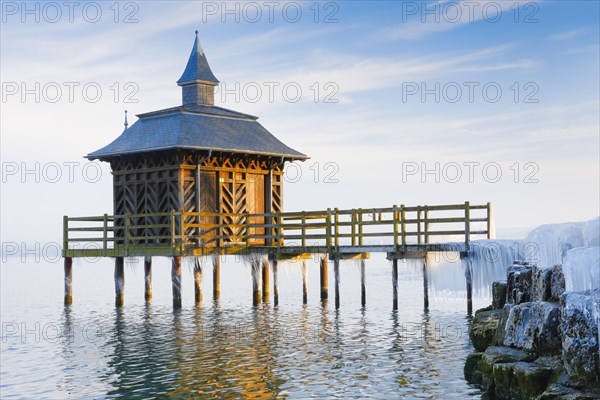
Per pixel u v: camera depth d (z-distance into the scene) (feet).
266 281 141.28
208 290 169.48
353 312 116.26
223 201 129.29
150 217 127.85
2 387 73.15
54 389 71.82
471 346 84.64
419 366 75.20
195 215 120.26
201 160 125.49
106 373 77.46
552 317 58.49
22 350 91.66
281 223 134.92
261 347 88.22
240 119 141.49
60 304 145.79
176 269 119.85
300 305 128.36
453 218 105.29
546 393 51.93
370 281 186.60
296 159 139.03
